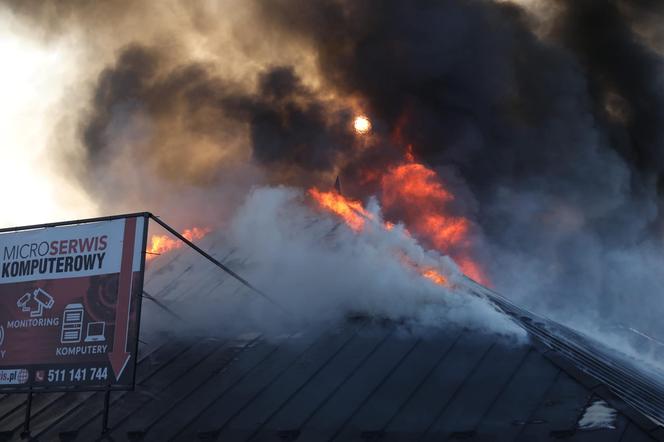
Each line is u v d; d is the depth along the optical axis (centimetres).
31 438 1554
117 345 1520
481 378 1394
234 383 1560
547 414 1262
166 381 1619
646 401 1311
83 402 1638
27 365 1584
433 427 1312
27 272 1641
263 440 1390
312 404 1444
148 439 1466
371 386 1446
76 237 1617
